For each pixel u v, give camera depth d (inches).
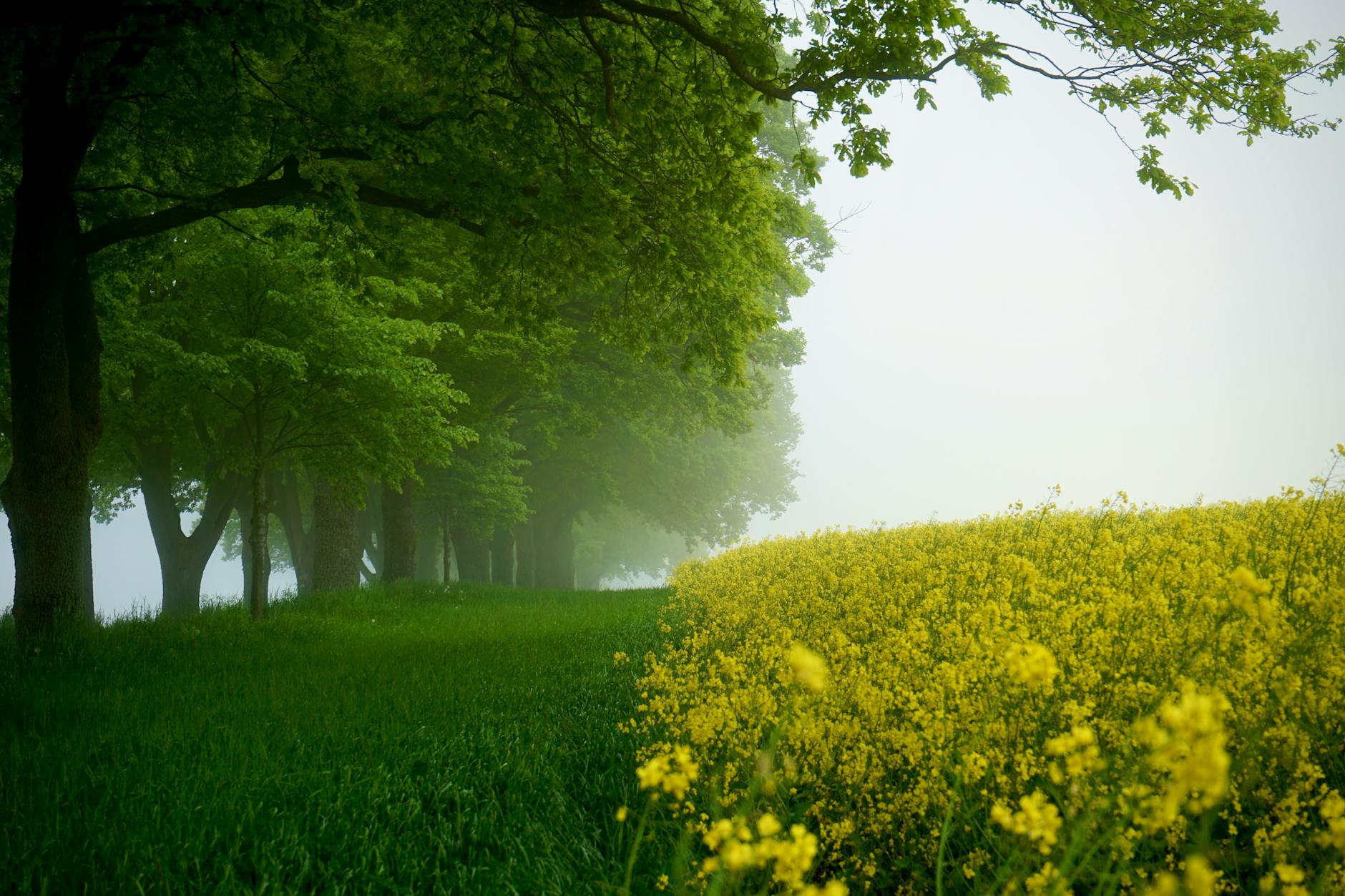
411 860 149.9
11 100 409.1
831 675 168.9
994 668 135.0
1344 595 131.0
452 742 217.6
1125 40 373.1
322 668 341.1
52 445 410.3
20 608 405.1
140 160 522.9
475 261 472.1
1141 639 154.3
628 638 414.6
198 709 261.3
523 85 403.9
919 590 292.7
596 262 442.9
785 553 625.3
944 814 122.3
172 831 159.3
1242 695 114.8
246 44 372.2
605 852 152.7
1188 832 98.5
